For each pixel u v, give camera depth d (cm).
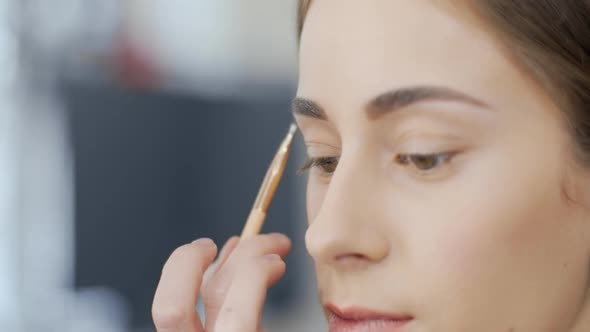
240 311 51
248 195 147
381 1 49
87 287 135
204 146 144
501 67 48
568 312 50
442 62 48
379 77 48
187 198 143
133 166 137
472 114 48
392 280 48
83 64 137
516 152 48
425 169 49
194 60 160
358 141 49
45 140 133
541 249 49
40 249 133
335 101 50
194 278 53
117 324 136
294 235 153
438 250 48
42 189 133
